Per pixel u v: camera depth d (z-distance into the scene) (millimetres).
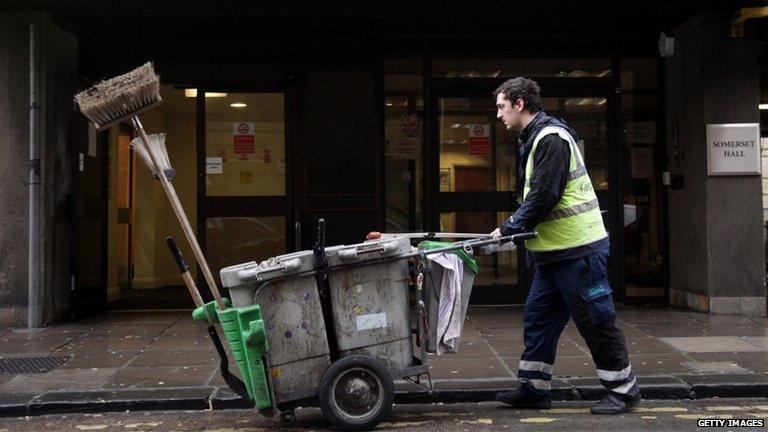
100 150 9078
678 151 9000
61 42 8375
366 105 8555
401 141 9086
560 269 4777
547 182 4582
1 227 7969
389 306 4609
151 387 5461
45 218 8031
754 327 7590
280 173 9055
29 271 7902
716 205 8375
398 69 9070
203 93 9023
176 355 6551
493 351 6602
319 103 8539
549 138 4656
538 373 5012
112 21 8508
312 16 8172
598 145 9172
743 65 8422
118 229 11281
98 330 7789
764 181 9273
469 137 9109
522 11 8234
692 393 5320
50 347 6910
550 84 9086
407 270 4664
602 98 9195
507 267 9156
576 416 4867
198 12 8031
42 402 5105
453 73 9094
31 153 7852
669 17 8641
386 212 9078
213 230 9039
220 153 9055
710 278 8375
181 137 12312
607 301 4770
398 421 4793
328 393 4441
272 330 4434
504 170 9133
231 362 6258
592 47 9125
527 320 5043
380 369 4500
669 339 6988
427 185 9008
